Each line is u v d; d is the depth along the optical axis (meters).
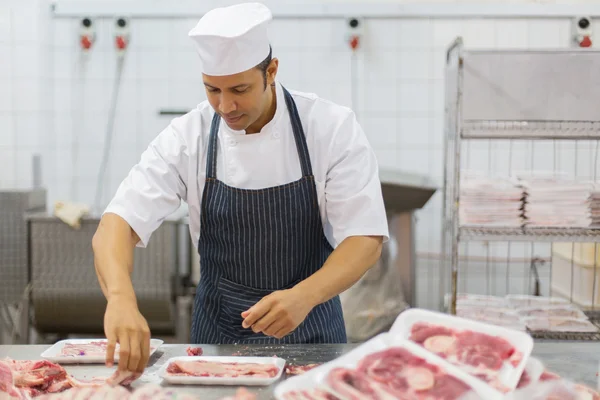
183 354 1.71
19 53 4.00
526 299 3.21
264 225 1.95
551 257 3.64
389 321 3.41
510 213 2.84
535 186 2.82
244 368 1.55
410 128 4.18
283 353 1.70
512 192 2.83
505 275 4.14
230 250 1.99
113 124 4.18
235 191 1.93
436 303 4.20
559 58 2.76
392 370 1.31
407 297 3.47
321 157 1.94
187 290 3.49
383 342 1.41
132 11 4.09
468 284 4.16
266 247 1.97
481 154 4.12
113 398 1.33
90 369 1.61
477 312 2.99
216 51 1.59
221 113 1.70
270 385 1.47
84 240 3.34
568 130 2.88
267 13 1.73
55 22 4.10
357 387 1.26
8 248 3.44
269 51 1.75
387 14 4.09
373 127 4.19
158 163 1.96
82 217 3.33
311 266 2.01
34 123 4.04
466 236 2.84
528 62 2.77
